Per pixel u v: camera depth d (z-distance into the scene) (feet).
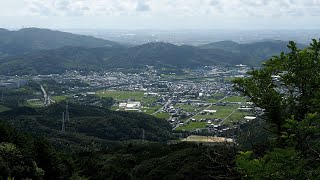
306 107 37.96
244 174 30.53
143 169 133.90
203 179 89.56
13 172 94.22
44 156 116.06
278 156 27.02
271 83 40.78
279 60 41.27
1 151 97.04
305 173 26.37
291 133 32.73
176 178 99.35
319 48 40.93
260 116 41.29
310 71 39.01
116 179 135.85
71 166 136.36
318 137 32.32
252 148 37.06
